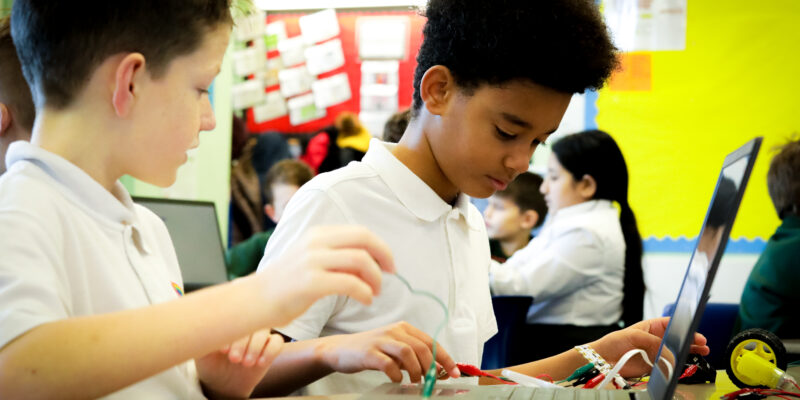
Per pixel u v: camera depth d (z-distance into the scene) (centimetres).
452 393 80
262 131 391
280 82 391
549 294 277
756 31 367
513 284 277
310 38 389
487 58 102
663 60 372
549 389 86
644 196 373
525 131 105
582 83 104
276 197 375
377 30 386
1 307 60
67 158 74
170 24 74
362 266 61
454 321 118
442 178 118
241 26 388
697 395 97
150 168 76
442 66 109
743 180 65
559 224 281
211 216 254
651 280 368
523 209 330
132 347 60
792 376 112
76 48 72
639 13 374
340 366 95
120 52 73
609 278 276
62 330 60
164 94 75
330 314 112
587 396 81
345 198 113
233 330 61
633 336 120
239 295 62
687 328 69
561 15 102
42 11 73
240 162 391
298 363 99
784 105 365
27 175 71
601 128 374
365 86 387
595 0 114
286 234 111
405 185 116
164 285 84
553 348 271
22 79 105
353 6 387
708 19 370
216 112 391
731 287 364
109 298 73
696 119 370
